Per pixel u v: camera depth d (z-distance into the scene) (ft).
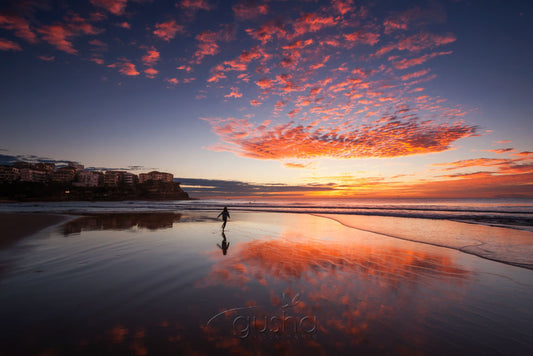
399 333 10.69
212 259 22.76
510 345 9.96
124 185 465.06
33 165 467.11
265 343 9.73
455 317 12.28
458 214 76.74
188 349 9.20
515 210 92.84
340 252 26.40
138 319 11.39
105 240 31.55
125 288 15.25
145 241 31.22
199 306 12.91
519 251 26.86
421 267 20.94
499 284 16.97
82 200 398.83
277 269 19.88
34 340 9.52
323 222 58.90
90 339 9.68
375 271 19.71
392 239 34.60
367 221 61.21
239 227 47.91
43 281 16.28
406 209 106.32
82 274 17.87
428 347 9.70
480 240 33.58
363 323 11.51
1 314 11.63
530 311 13.05
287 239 34.27
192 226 48.03
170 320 11.37
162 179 533.96
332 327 11.10
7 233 35.99
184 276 17.71
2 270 18.54
